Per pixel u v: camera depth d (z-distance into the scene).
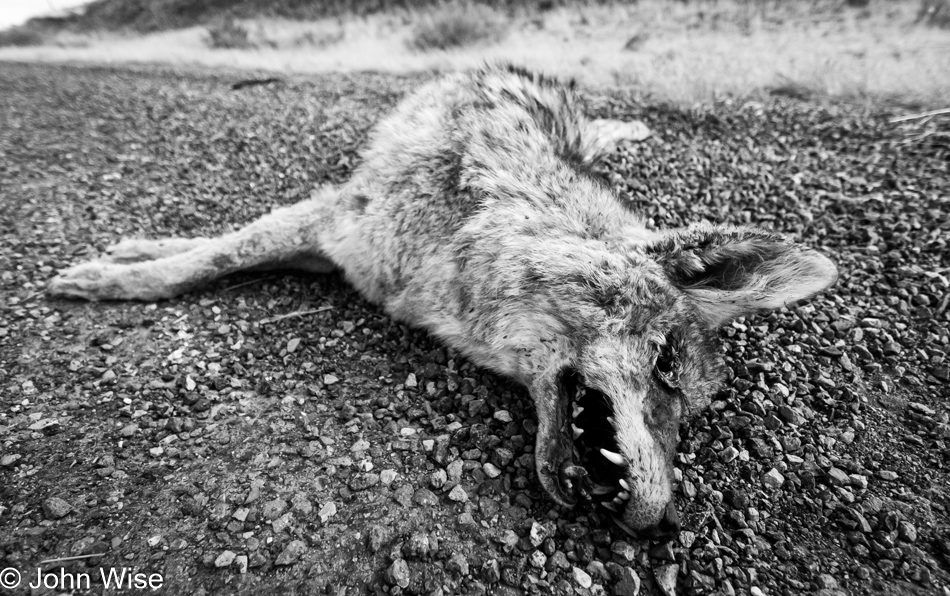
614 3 2.64
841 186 0.84
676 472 0.47
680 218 0.76
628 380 0.46
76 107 1.30
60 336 0.55
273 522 0.41
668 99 1.18
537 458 0.46
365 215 0.60
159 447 0.46
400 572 0.39
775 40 1.95
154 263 0.60
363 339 0.58
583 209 0.54
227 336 0.57
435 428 0.49
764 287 0.47
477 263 0.53
